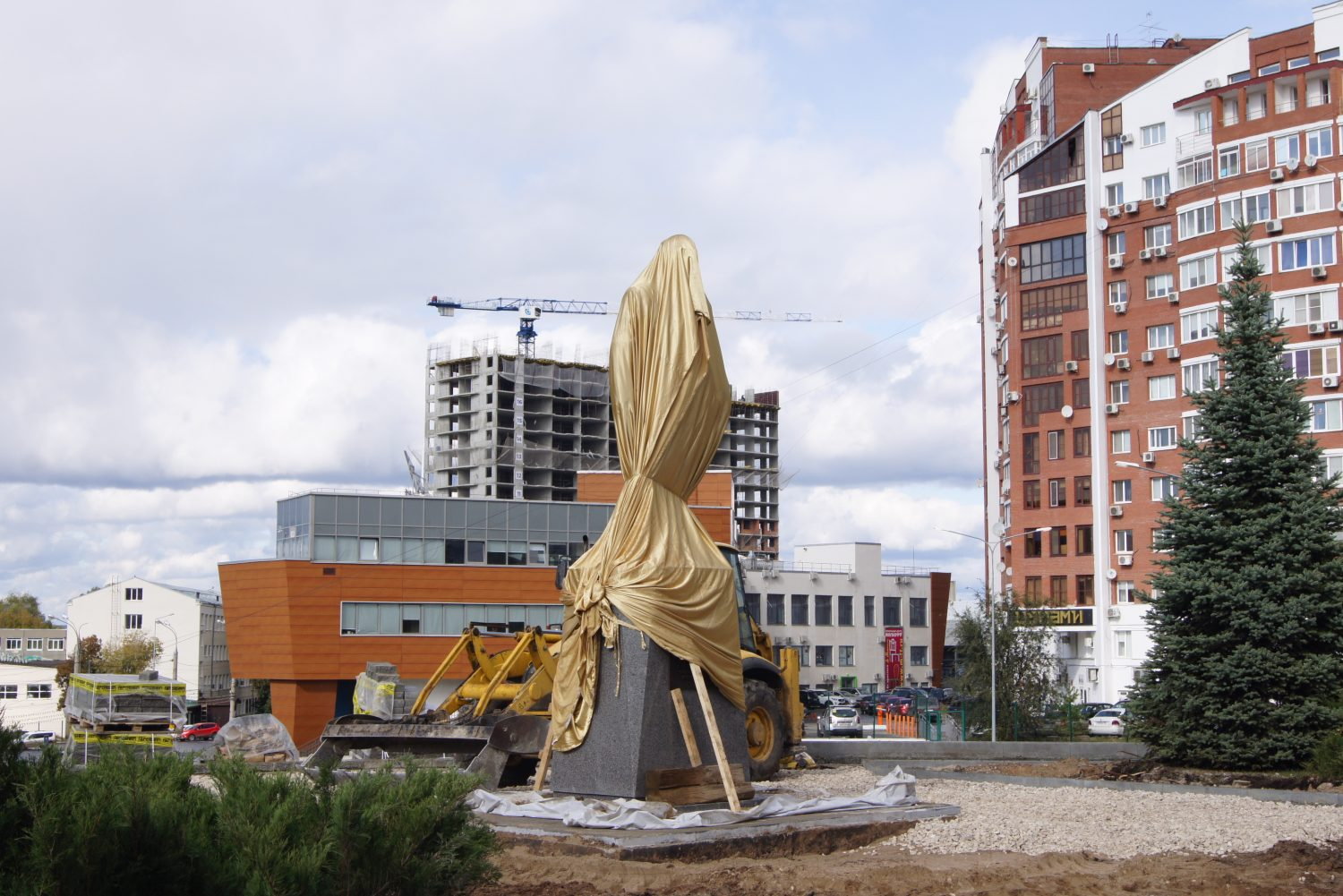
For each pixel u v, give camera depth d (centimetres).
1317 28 6269
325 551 6419
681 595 1759
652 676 1727
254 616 6388
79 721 4112
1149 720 2791
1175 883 1399
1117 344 6688
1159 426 6450
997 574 7731
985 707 4069
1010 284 7169
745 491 17512
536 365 16538
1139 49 8106
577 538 6856
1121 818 1864
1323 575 2656
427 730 2302
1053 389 6956
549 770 1862
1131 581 6488
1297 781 2392
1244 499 2777
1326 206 5891
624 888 1316
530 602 6681
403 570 6469
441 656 6462
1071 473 6838
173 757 1063
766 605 9244
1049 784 2383
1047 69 8075
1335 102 5944
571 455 16350
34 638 12362
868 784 2312
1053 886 1371
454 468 16275
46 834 823
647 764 1706
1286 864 1507
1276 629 2614
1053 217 7038
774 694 2477
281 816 957
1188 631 2764
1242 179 6153
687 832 1546
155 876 863
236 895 900
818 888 1345
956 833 1694
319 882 934
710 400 1850
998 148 9000
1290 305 5919
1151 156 6650
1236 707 2594
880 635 9681
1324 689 2606
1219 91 6294
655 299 1866
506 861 1441
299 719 6231
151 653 8644
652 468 1812
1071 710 4000
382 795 1022
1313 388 5788
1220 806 2023
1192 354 6316
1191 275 6366
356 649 6334
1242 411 2808
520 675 2644
